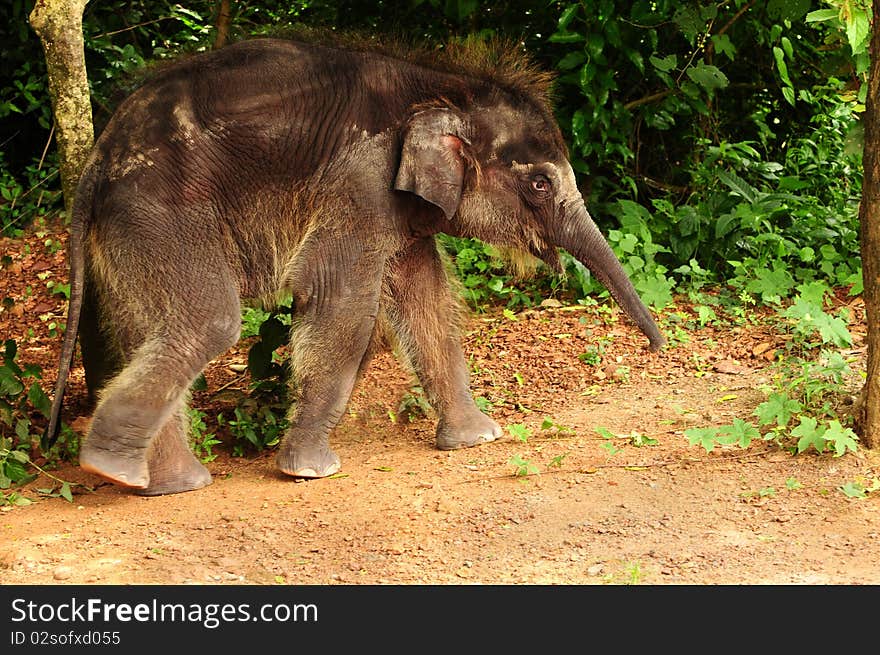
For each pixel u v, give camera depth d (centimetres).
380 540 492
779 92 1007
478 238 602
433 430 655
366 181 565
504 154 586
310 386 574
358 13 948
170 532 506
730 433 562
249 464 611
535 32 920
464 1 845
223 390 712
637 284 803
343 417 670
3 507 542
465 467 581
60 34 625
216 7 1073
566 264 854
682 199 972
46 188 1061
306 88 564
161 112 546
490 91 587
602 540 482
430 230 591
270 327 644
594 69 850
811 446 560
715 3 880
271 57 566
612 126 909
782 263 832
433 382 623
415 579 452
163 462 560
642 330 602
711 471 550
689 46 943
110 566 466
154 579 454
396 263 611
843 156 986
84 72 638
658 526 493
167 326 539
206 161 548
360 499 540
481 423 625
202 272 546
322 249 565
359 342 574
